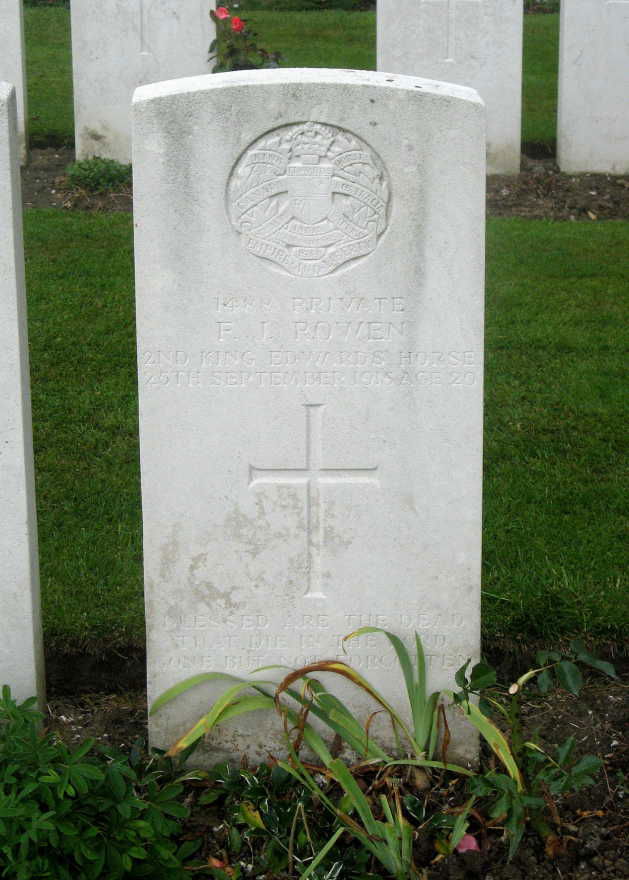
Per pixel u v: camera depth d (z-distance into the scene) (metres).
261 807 2.36
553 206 4.56
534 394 3.33
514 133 4.76
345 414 2.39
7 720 2.37
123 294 3.68
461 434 2.39
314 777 2.43
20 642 2.45
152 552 2.42
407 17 4.60
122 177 4.54
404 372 2.38
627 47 4.75
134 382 3.34
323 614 2.45
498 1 4.59
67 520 2.93
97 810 2.23
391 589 2.44
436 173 2.32
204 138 2.31
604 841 2.34
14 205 2.33
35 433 3.16
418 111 2.31
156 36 4.66
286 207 2.33
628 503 2.97
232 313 2.36
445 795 2.41
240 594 2.44
